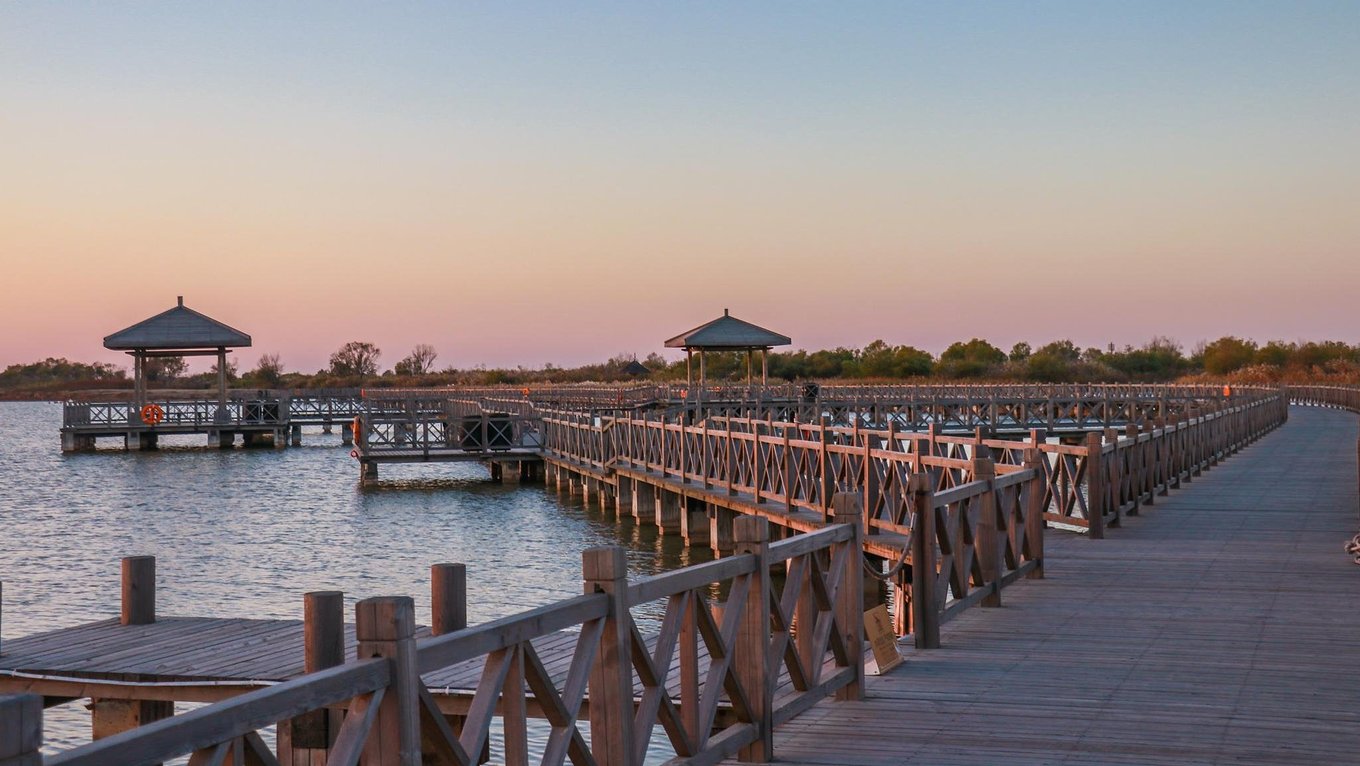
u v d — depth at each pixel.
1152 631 9.00
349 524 24.86
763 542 5.77
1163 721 6.51
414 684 3.52
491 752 9.20
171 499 30.06
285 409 52.56
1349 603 10.13
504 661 3.99
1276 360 88.38
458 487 32.88
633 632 4.71
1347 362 83.00
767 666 5.82
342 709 7.58
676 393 52.88
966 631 9.02
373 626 3.49
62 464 41.69
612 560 4.55
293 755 7.60
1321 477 22.12
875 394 51.16
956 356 90.88
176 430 49.53
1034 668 7.80
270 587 17.55
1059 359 85.44
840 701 6.96
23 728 2.40
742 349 54.31
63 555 21.02
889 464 14.45
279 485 33.62
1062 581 11.30
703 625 5.36
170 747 2.77
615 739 4.55
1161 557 12.84
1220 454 26.22
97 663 9.10
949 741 6.14
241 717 2.97
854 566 7.03
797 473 17.64
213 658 9.23
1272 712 6.70
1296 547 13.57
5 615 15.48
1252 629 9.06
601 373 99.31
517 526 24.38
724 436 20.56
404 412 51.19
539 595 16.47
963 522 9.72
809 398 46.06
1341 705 6.83
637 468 25.58
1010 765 5.73
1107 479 15.46
